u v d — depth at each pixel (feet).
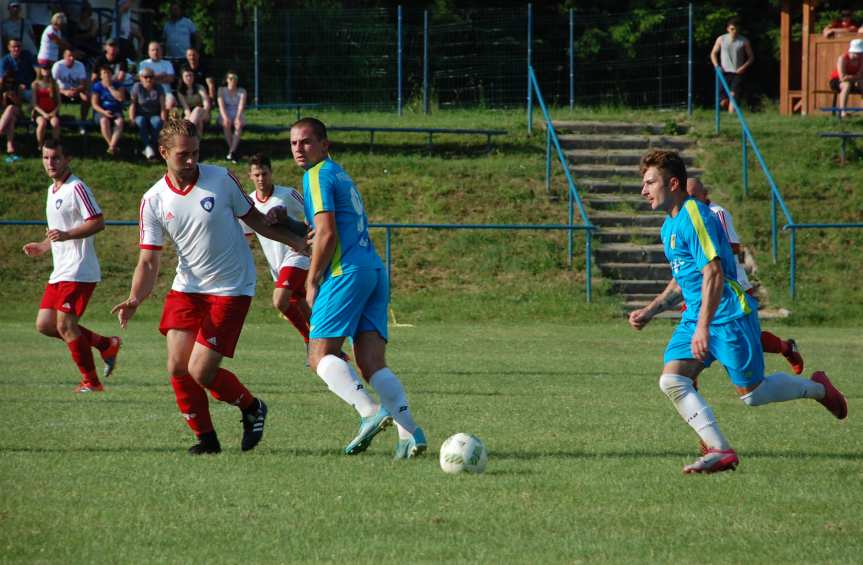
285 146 256.93
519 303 198.49
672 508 53.62
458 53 343.46
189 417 68.54
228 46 326.24
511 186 238.68
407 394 99.66
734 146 260.01
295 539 47.42
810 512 52.95
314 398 95.96
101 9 273.13
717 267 61.00
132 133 253.65
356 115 297.33
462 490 57.47
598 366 125.80
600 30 363.15
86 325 172.76
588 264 197.98
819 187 239.91
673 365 63.77
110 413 85.66
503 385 107.34
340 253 65.82
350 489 57.52
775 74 372.38
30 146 240.73
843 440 75.46
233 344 67.97
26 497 55.06
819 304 196.95
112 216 220.23
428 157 254.06
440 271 210.59
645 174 63.77
